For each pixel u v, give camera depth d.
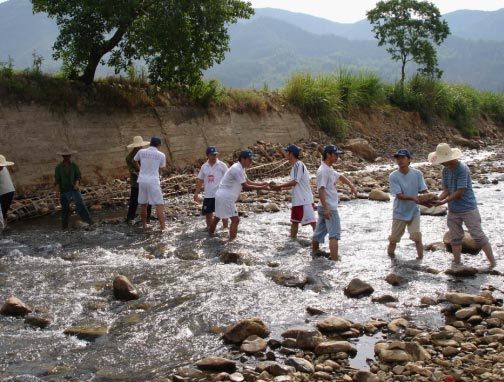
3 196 10.99
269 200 13.79
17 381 4.59
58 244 9.67
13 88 14.20
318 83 25.31
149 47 15.51
